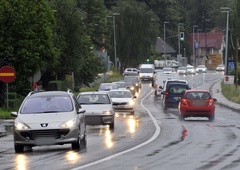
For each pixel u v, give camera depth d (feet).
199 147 151.33
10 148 159.53
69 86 496.64
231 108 377.91
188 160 125.80
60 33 458.09
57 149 153.69
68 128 144.97
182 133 194.80
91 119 215.10
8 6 330.34
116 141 170.71
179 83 346.95
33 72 346.54
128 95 325.42
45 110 152.97
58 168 117.08
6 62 341.41
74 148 150.00
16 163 127.24
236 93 471.21
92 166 118.52
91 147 155.33
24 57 337.72
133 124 239.50
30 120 146.30
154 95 521.24
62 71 478.59
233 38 618.44
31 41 339.57
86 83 568.82
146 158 130.21
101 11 638.94
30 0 342.23
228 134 189.57
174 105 339.16
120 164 120.88
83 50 492.13
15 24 334.03
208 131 202.18
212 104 258.78
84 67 548.72
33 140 143.95
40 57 346.54
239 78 629.51
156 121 256.11
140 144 160.97
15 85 357.00
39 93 160.66
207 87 606.96
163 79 481.87
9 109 322.34
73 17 464.24
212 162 122.11
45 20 345.92
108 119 215.51
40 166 121.08
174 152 140.97
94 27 640.17
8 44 335.67
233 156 131.85
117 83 464.24
